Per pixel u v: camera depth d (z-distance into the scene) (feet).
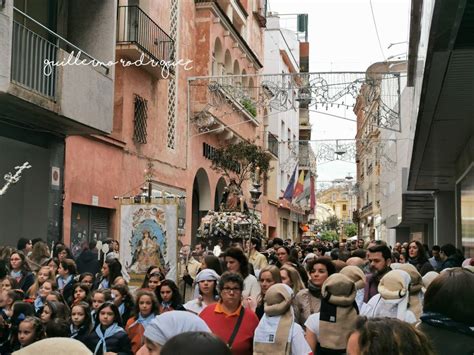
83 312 24.17
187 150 85.92
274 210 152.46
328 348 19.80
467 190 51.42
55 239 52.24
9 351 23.66
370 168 197.57
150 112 72.28
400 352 8.23
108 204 62.03
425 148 48.42
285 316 19.08
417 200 85.87
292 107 81.30
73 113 46.70
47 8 52.03
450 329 10.96
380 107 82.17
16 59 42.60
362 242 74.54
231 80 98.32
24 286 33.45
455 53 25.30
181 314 11.34
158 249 43.09
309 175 173.27
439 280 11.30
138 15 65.00
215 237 59.67
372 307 20.43
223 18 94.53
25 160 51.70
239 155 89.92
